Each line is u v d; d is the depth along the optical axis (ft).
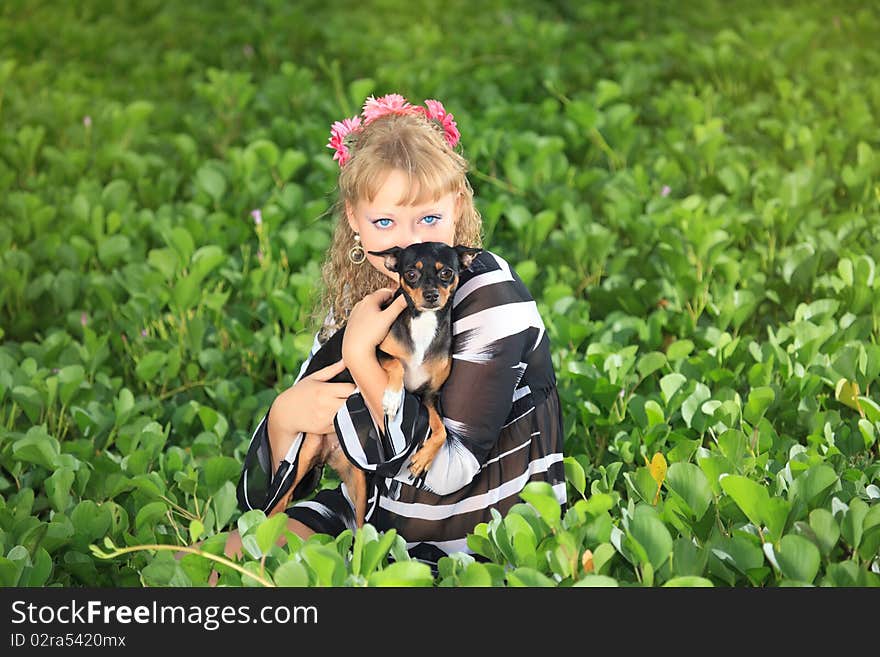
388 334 8.38
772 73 28.22
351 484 9.39
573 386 13.15
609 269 17.42
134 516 11.16
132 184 22.03
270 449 9.43
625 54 30.48
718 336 14.37
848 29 32.09
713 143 21.17
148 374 13.94
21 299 16.66
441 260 8.23
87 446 11.83
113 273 16.71
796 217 17.53
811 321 13.94
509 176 20.90
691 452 10.32
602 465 12.17
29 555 9.33
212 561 8.77
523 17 32.65
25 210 19.34
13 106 27.86
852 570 7.98
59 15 38.78
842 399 11.92
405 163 8.54
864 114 23.70
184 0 40.55
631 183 20.34
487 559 9.07
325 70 28.96
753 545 8.37
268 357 15.17
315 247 17.72
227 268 17.67
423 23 36.86
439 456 8.52
